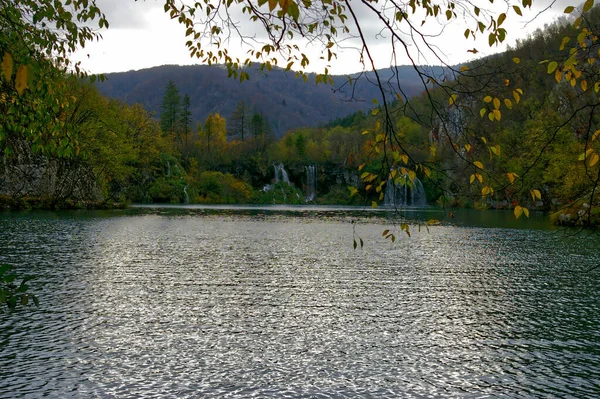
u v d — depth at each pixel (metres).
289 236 37.56
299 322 14.14
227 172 147.50
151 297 16.59
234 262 24.03
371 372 10.64
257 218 61.34
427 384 10.09
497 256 27.53
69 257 24.25
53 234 34.19
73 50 8.66
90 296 16.47
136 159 88.94
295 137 176.50
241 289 18.06
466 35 4.88
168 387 9.69
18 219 45.75
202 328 13.39
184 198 118.44
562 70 5.06
